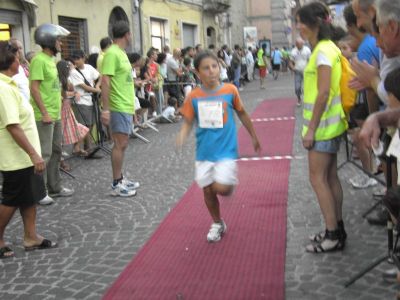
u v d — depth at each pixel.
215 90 4.35
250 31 31.45
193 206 5.73
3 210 4.55
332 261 4.05
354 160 6.71
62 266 4.33
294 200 5.69
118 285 3.88
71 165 8.54
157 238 4.82
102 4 16.59
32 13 12.70
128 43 6.36
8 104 4.33
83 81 9.18
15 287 3.98
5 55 4.48
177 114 13.79
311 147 4.06
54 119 6.33
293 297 3.52
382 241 4.38
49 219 5.66
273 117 12.70
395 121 2.71
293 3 38.59
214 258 4.27
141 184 6.93
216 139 4.32
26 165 4.51
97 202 6.21
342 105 4.04
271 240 4.57
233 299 3.54
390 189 2.67
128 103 6.27
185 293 3.68
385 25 2.89
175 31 22.50
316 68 3.96
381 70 3.39
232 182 4.33
